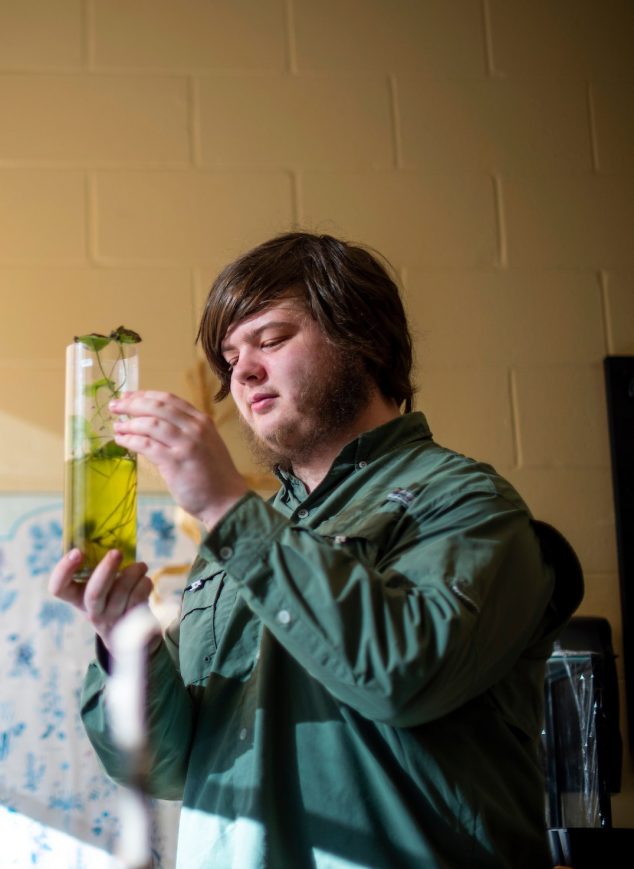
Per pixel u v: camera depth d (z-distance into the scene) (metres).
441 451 1.36
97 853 2.15
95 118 2.54
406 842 1.11
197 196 2.52
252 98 2.59
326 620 1.04
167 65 2.59
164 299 2.46
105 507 1.17
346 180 2.57
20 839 2.16
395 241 2.55
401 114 2.62
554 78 2.69
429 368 2.50
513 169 2.62
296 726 1.19
